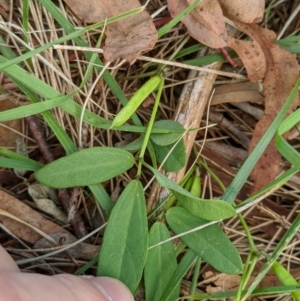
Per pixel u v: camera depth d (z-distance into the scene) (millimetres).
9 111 121
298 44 147
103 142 153
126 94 156
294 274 157
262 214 159
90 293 114
